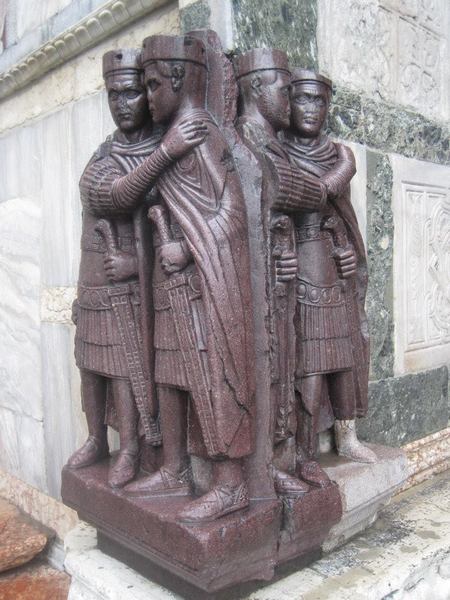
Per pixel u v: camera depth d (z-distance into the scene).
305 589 1.24
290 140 1.42
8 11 2.16
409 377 1.89
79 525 1.59
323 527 1.28
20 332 2.25
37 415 2.18
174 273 1.17
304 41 1.51
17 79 2.12
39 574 2.02
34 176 2.12
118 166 1.32
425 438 1.95
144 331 1.31
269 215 1.22
